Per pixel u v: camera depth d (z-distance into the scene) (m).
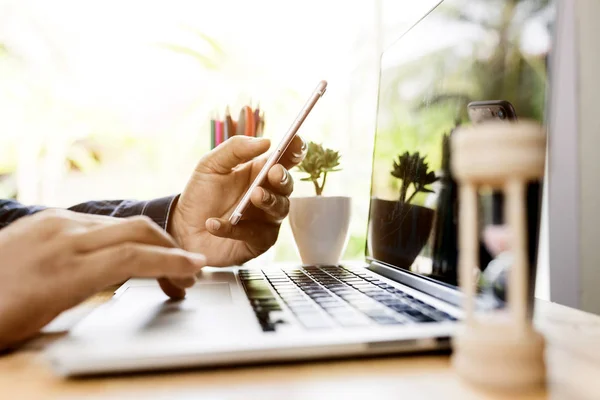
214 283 0.55
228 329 0.31
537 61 0.38
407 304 0.39
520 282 0.25
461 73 0.49
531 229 0.34
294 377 0.26
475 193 0.25
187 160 1.32
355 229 1.26
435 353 0.30
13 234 0.35
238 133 1.00
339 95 1.35
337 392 0.24
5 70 1.24
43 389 0.25
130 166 1.30
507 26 0.42
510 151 0.22
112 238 0.36
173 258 0.35
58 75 1.26
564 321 0.40
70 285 0.34
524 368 0.24
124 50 1.29
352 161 1.33
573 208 0.79
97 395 0.24
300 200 0.80
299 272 0.66
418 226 0.53
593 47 0.77
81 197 1.28
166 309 0.39
